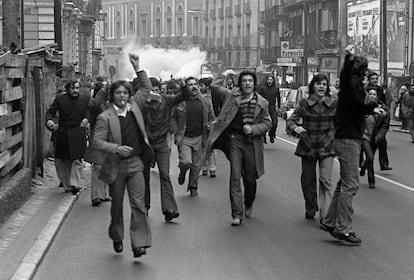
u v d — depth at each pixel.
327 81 10.94
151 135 11.10
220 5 98.19
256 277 8.08
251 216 11.59
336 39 53.38
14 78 12.70
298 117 11.15
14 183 11.60
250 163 11.07
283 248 9.43
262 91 23.97
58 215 11.27
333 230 9.84
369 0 46.22
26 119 13.60
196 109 13.45
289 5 66.50
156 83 11.14
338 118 9.52
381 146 16.53
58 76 23.88
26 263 8.41
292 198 13.30
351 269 8.38
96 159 12.53
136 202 8.79
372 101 9.33
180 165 13.41
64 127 13.35
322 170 10.88
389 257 8.95
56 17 25.25
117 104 8.77
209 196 13.64
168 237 10.11
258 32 88.06
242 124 10.91
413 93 26.17
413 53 41.16
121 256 9.09
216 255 9.09
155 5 112.31
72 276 8.23
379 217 11.52
